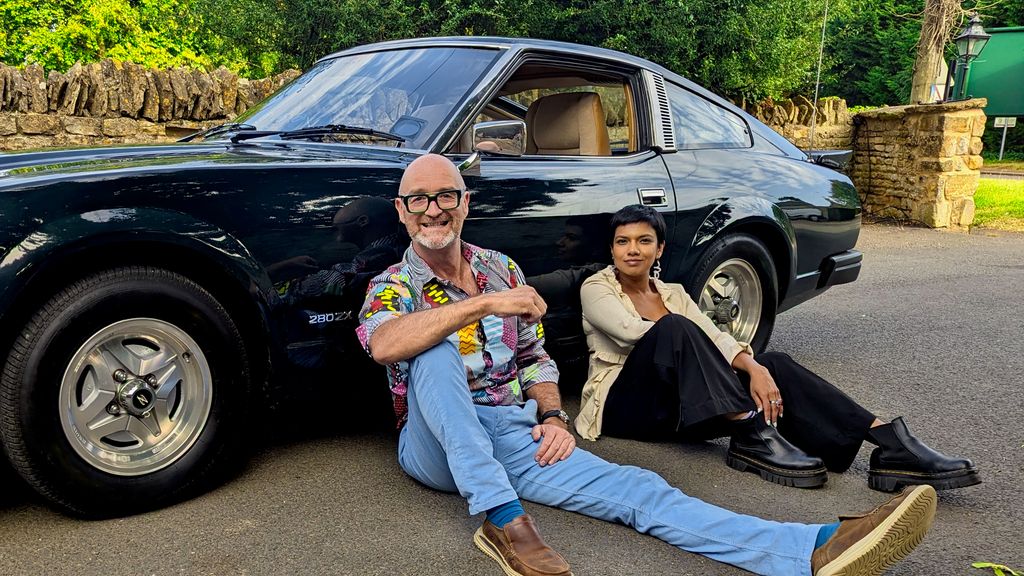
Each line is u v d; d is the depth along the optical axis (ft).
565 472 8.38
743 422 10.07
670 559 7.82
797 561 7.18
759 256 13.82
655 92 13.12
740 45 43.39
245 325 9.06
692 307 11.54
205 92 28.84
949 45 60.44
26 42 66.90
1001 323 19.76
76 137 26.61
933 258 30.76
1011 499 9.64
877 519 6.93
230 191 8.58
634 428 10.76
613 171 11.94
